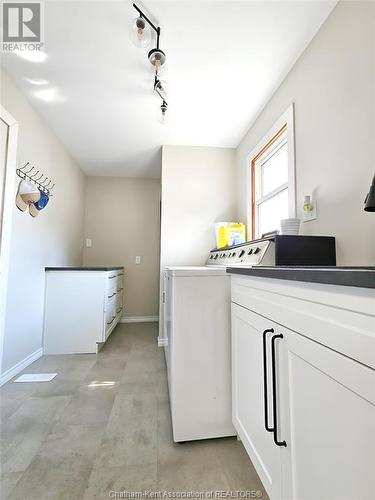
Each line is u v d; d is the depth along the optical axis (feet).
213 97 6.98
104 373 7.07
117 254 13.60
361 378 1.63
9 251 6.45
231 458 3.97
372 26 3.72
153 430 4.62
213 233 9.92
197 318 4.41
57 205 9.62
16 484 3.46
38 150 7.93
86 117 8.04
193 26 4.81
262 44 5.23
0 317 6.18
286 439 2.49
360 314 1.65
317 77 4.96
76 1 4.37
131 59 5.65
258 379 3.21
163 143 9.82
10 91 6.34
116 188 13.82
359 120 3.96
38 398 5.71
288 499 2.44
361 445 1.62
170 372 4.98
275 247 4.32
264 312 3.06
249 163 8.76
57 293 8.75
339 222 4.36
